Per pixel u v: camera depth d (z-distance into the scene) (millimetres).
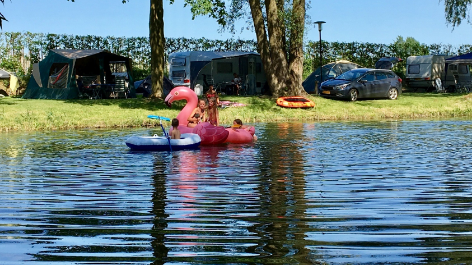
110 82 29156
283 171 8586
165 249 4602
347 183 7480
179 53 30797
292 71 25984
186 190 7043
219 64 31516
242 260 4328
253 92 31469
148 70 34906
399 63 37688
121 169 8930
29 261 4332
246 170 8719
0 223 5430
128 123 19000
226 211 5863
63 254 4488
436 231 5043
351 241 4770
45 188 7262
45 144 12961
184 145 11734
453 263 4199
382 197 6535
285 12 25109
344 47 37094
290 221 5434
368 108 24344
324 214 5699
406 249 4535
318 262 4262
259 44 25969
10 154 11023
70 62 26625
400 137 14031
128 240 4848
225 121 20516
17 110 20938
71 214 5785
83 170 8852
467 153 10711
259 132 15750
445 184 7367
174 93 14195
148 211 5895
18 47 33250
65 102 24062
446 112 23922
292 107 23672
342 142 12922
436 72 33344
